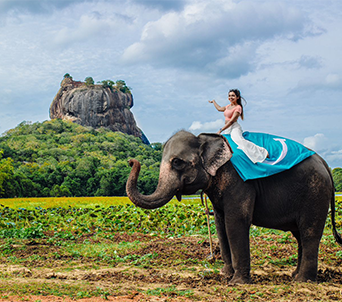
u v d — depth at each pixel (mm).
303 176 6453
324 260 8195
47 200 41406
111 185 89062
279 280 6680
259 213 6602
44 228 13109
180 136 6652
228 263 6867
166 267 7676
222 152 6469
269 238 10805
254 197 6457
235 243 6352
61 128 159875
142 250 9359
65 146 134875
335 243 9797
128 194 6195
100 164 113125
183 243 10242
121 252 9281
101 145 141000
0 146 119188
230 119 7223
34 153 122562
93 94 183875
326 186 6480
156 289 5910
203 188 6527
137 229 12859
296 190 6449
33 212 15984
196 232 12336
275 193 6473
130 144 153750
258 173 6367
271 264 8023
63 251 9398
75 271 7289
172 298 5461
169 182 6359
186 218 14312
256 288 5980
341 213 15906
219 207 6656
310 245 6438
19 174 81312
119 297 5398
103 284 6250
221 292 5789
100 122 181625
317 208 6418
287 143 6793
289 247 9484
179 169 6418
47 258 8594
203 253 8914
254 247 9656
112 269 7484
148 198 6230
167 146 6656
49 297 5312
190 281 6488
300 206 6480
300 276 6453
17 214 14883
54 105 195500
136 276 6824
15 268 7488
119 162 116062
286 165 6441
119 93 199125
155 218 13609
